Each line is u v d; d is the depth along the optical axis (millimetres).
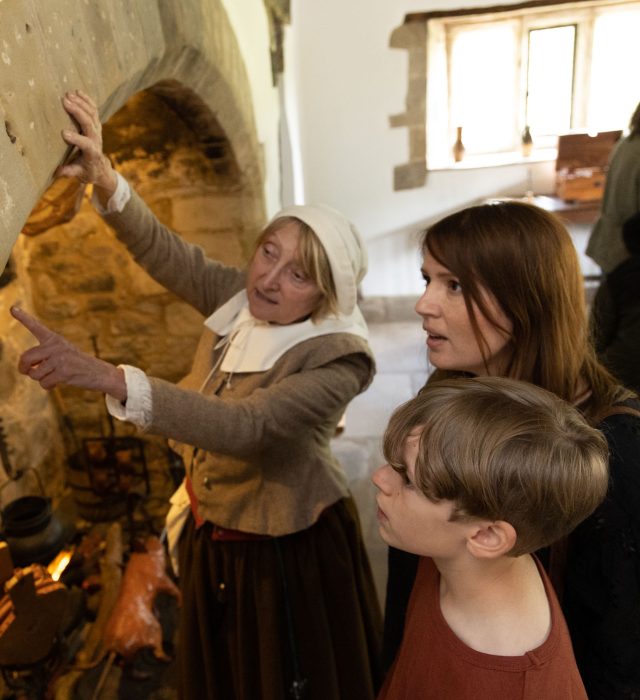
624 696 831
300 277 1244
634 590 796
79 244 2400
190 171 2250
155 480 2787
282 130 3262
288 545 1444
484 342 881
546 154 4250
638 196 2227
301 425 1210
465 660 681
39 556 1947
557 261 840
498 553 658
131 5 1191
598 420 843
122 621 1914
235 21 2197
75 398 2684
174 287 1513
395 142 4207
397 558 1133
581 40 4000
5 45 773
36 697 1794
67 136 932
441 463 642
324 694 1479
